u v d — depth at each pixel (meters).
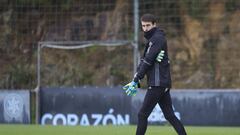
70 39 61.09
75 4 62.44
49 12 60.94
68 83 59.16
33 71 58.03
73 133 39.22
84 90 49.03
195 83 59.69
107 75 59.88
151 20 28.02
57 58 60.47
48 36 60.31
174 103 47.03
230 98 45.88
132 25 63.00
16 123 49.62
